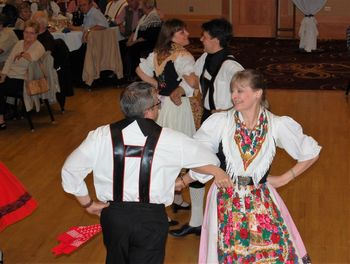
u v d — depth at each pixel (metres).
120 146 2.65
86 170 2.71
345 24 11.67
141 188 2.66
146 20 8.52
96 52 8.10
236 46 11.26
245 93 2.85
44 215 4.55
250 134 2.91
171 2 12.41
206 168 2.75
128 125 2.68
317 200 4.71
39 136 6.40
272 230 2.88
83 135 6.42
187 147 2.68
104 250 4.02
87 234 3.22
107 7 9.93
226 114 2.97
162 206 2.72
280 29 11.91
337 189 4.90
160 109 4.10
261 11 12.09
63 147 6.04
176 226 4.29
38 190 5.00
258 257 2.86
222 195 2.95
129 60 8.66
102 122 6.86
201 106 4.15
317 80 8.53
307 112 7.03
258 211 2.90
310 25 10.44
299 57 10.15
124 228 2.67
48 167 5.51
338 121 6.67
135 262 2.70
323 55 10.25
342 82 8.38
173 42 4.05
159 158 2.65
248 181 2.93
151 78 4.20
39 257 3.94
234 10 12.20
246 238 2.86
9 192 3.54
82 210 4.62
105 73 8.61
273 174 5.23
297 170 2.99
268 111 2.97
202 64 3.92
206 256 3.01
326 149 5.79
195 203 4.07
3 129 6.65
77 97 7.97
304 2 10.38
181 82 4.03
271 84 8.36
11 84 6.50
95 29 8.12
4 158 5.75
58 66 7.04
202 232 3.06
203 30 3.75
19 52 6.46
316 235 4.17
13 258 3.93
